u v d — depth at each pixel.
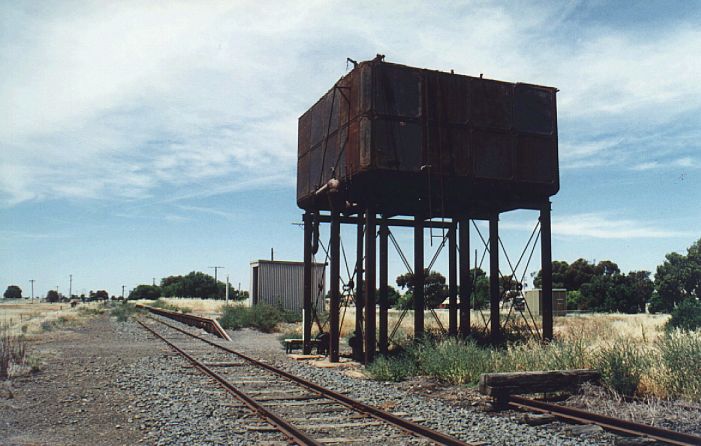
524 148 19.34
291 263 47.50
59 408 11.03
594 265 95.50
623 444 8.24
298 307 47.22
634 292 70.94
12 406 11.10
